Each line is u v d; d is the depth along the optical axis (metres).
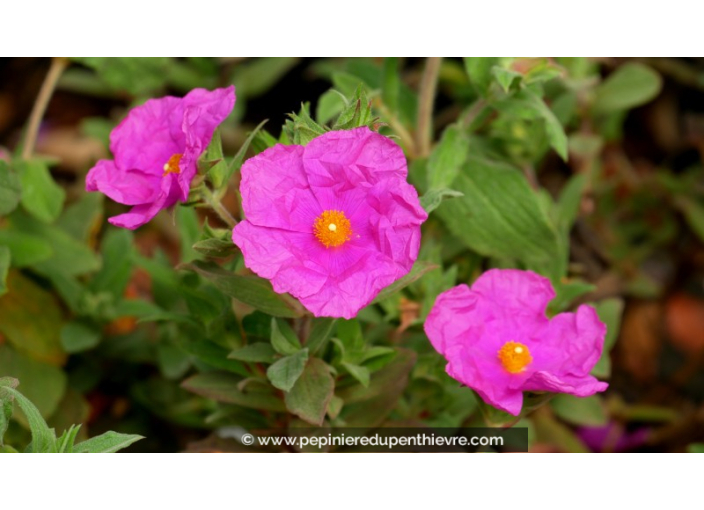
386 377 0.47
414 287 0.51
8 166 0.49
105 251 0.56
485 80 0.50
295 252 0.40
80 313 0.56
